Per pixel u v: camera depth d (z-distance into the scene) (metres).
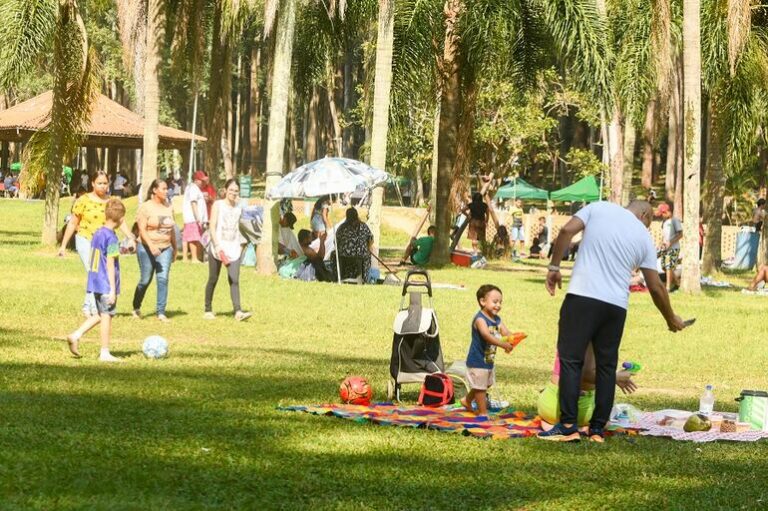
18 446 7.85
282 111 28.31
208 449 8.05
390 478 7.47
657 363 16.53
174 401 10.27
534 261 44.72
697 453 9.00
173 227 18.17
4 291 20.72
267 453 8.08
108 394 10.45
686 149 28.56
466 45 34.53
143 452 7.86
